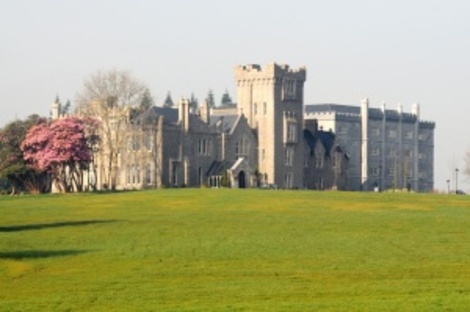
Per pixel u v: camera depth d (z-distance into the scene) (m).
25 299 117.75
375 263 146.62
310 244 169.38
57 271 140.88
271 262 148.25
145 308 110.38
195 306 110.88
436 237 179.25
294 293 120.25
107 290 123.88
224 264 146.38
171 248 164.88
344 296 117.44
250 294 119.81
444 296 114.88
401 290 121.25
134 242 174.38
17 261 151.12
